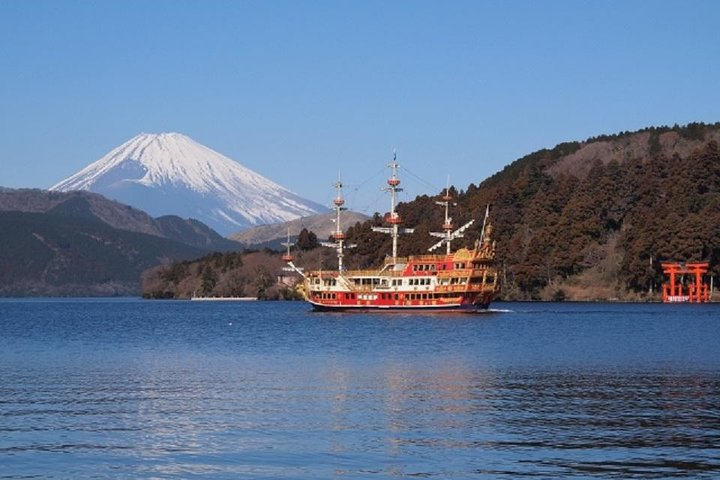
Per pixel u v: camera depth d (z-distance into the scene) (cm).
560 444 6100
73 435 6438
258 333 17538
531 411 7325
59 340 15938
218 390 8562
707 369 10281
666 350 12975
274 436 6378
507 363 11088
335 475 5406
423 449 5988
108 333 18138
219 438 6331
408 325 19350
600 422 6831
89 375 9881
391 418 7025
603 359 11575
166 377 9656
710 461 5647
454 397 8088
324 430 6569
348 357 12000
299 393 8344
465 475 5391
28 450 5994
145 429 6625
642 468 5506
